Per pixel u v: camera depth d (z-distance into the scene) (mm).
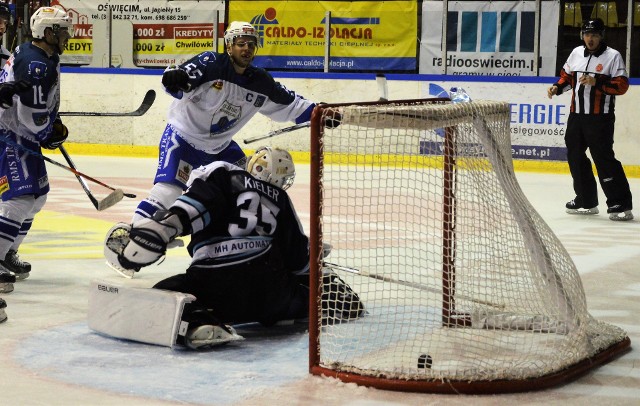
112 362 5715
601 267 9555
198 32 22516
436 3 21047
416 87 20781
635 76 20000
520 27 20609
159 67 22797
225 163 6340
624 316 7328
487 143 6215
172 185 8273
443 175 6355
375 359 5684
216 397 5016
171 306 6004
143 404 4879
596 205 14102
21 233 8461
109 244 8688
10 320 6867
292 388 5203
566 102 19781
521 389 5207
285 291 6527
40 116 7797
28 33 21141
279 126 21359
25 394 5027
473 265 6852
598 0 19984
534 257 6023
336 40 21750
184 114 8211
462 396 5109
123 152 22438
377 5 21359
